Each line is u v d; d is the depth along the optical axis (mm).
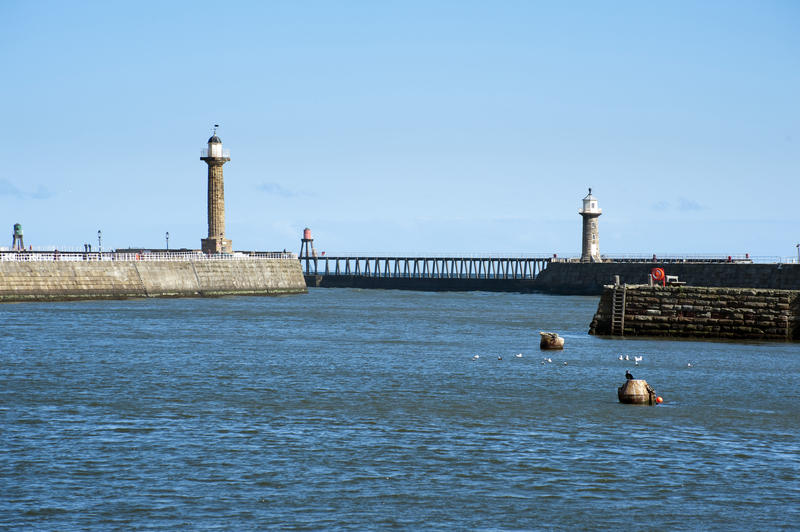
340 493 61125
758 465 68000
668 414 85375
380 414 84812
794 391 98000
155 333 160625
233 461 68000
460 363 120938
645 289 150125
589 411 86688
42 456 68812
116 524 55469
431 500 59969
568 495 61125
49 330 163000
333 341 150500
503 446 72875
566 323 190500
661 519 57188
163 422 80500
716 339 144625
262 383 102438
